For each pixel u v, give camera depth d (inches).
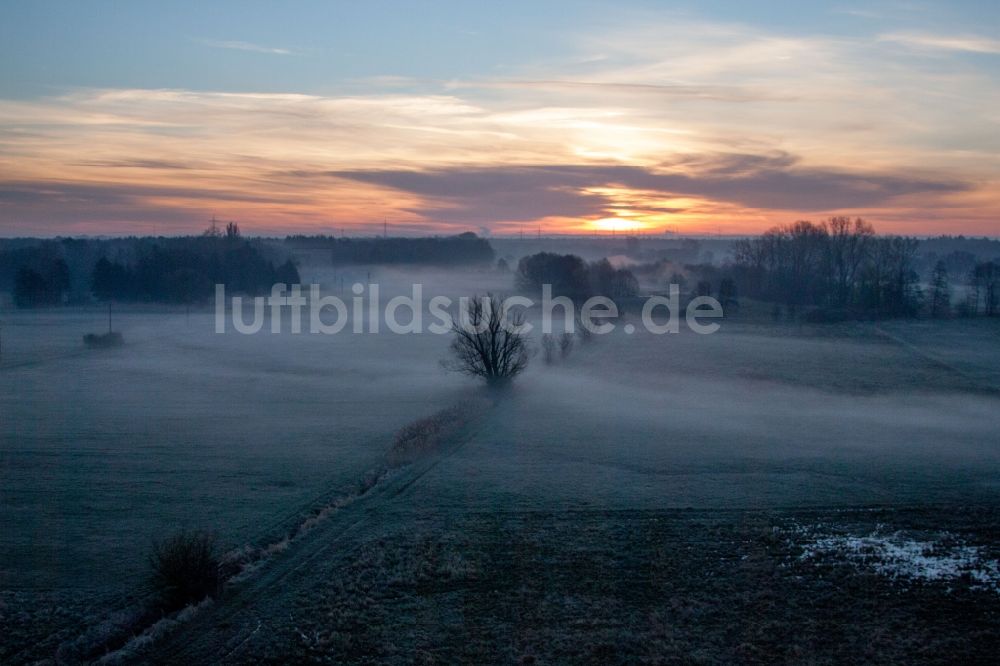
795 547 1101.1
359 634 860.0
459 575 1007.0
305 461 1546.5
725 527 1181.7
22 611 887.1
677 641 850.1
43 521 1182.9
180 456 1579.7
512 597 952.9
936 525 1184.8
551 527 1179.3
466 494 1333.7
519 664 805.9
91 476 1430.9
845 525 1187.9
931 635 857.5
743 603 937.5
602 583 991.6
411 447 1605.6
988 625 877.2
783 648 834.8
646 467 1515.7
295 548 1091.3
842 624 884.6
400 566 1031.6
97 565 1014.4
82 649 805.2
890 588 971.3
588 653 825.5
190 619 880.9
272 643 834.2
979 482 1412.4
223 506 1259.8
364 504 1279.5
